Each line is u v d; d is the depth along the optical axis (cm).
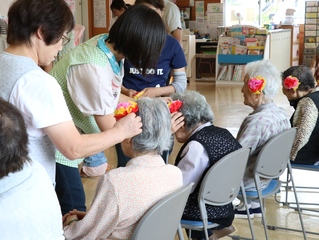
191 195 257
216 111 764
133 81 362
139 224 174
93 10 818
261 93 308
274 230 355
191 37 1076
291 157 348
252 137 302
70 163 247
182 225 258
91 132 254
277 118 307
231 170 252
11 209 132
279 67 1085
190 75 1084
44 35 183
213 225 261
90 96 234
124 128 190
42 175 142
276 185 325
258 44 1019
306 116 341
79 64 233
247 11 1214
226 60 1040
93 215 182
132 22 228
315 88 356
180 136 268
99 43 237
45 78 179
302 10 1219
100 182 183
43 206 137
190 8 1192
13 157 130
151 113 194
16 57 181
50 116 178
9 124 130
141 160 191
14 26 183
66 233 185
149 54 231
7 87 176
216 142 257
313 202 404
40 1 181
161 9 356
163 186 189
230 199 263
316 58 416
